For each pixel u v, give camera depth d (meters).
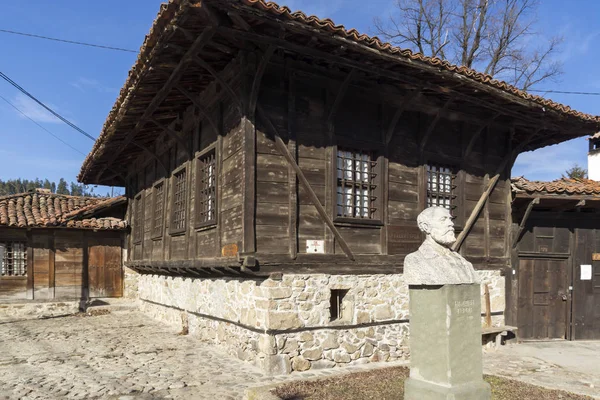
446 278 4.75
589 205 10.14
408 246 8.52
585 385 6.53
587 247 10.59
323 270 7.41
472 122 9.73
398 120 8.70
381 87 8.39
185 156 10.07
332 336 7.49
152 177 12.80
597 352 9.05
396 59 6.87
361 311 7.79
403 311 8.30
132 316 13.24
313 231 7.44
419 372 4.93
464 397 4.59
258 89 7.02
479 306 4.96
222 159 7.99
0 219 13.23
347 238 7.82
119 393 5.98
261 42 6.41
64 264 14.40
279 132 7.31
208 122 8.73
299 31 6.04
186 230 9.62
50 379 6.63
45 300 13.96
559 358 8.48
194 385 6.33
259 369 7.07
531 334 10.21
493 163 10.03
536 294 10.32
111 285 15.16
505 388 5.76
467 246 9.44
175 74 7.21
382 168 8.30
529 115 9.23
